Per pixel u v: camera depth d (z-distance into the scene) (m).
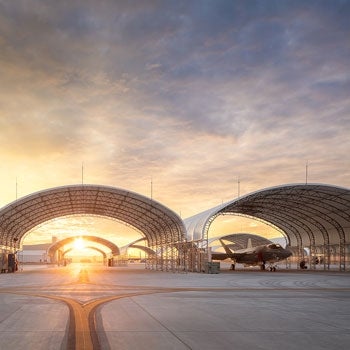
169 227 63.34
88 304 17.16
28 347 9.15
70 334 10.61
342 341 9.91
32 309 15.50
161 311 14.99
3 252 61.12
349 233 58.28
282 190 50.75
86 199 59.53
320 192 51.34
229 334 10.71
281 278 39.25
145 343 9.59
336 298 20.05
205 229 51.19
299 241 72.19
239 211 66.50
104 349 8.98
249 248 72.38
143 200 55.53
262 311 15.11
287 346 9.34
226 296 20.94
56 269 72.38
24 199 50.84
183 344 9.50
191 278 39.16
